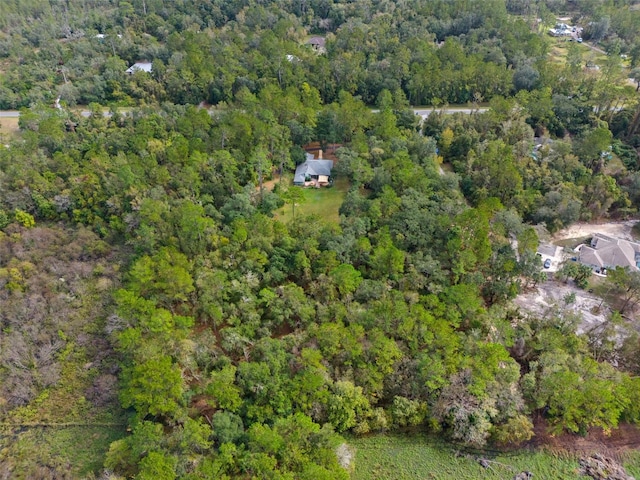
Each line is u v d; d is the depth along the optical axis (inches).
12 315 2650.1
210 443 1943.9
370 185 3668.8
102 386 2373.3
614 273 2748.5
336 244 2815.0
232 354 2383.1
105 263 3070.9
